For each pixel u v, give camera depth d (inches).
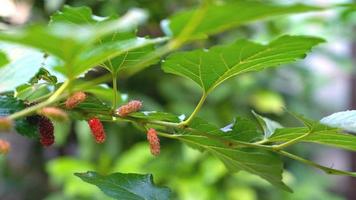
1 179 92.7
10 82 30.2
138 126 34.9
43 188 93.2
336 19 88.2
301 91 93.0
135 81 82.3
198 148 37.4
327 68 109.0
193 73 31.9
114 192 35.2
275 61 31.0
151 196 35.6
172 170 75.7
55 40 26.6
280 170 36.0
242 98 83.8
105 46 28.2
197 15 26.3
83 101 33.0
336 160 111.0
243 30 81.7
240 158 36.0
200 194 73.4
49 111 30.3
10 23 65.1
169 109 80.5
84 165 70.4
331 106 108.9
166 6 74.1
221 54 30.4
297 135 33.7
